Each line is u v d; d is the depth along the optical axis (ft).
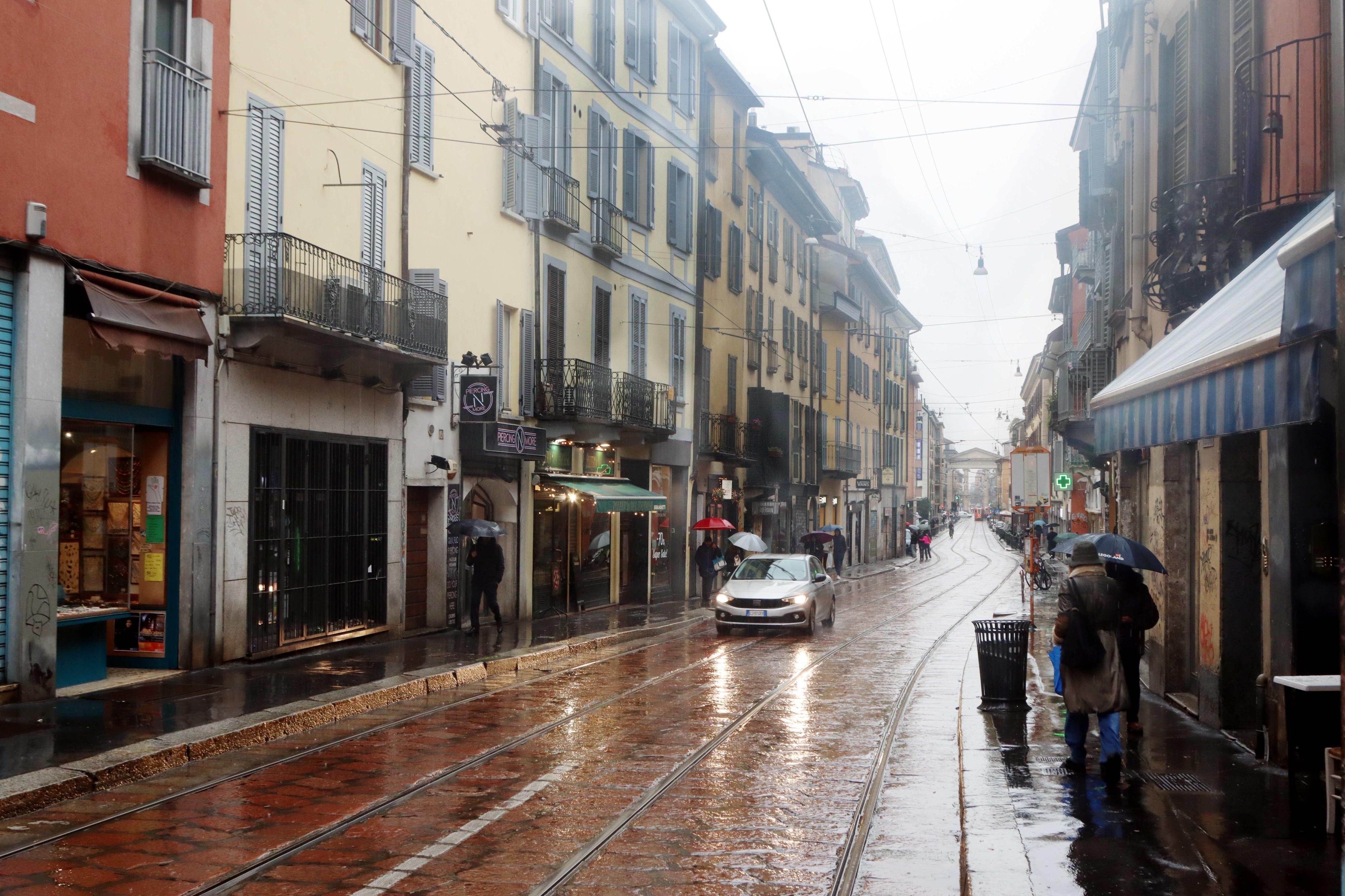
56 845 22.21
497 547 65.16
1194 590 43.60
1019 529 213.25
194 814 24.84
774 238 145.38
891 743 35.09
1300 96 31.99
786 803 26.94
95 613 41.22
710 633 75.87
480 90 70.59
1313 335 16.33
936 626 82.43
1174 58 49.85
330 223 54.70
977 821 24.04
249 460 48.37
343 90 55.83
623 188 94.89
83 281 37.83
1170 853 21.52
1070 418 100.63
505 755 32.32
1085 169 93.09
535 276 78.02
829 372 180.24
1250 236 33.88
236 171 47.55
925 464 341.62
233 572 47.44
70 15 38.27
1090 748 33.24
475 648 57.41
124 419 42.37
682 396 108.27
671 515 108.88
